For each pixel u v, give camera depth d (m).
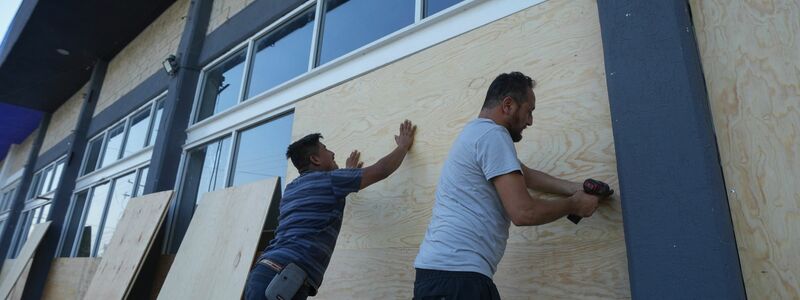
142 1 6.05
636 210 1.47
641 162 1.50
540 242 1.78
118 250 4.08
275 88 3.48
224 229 3.11
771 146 1.42
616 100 1.61
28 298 6.02
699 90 1.50
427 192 2.22
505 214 1.46
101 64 7.51
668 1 1.60
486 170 1.40
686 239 1.35
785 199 1.36
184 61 4.70
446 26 2.46
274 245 2.01
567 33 1.96
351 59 2.94
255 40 4.18
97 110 7.14
